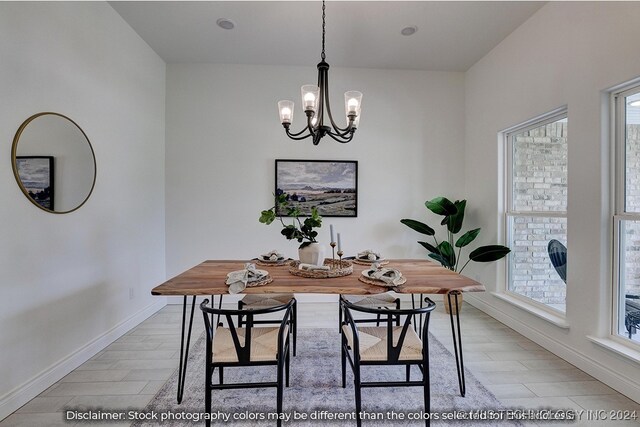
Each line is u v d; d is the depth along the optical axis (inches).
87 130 86.9
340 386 73.4
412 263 89.5
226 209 137.5
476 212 134.1
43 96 72.1
